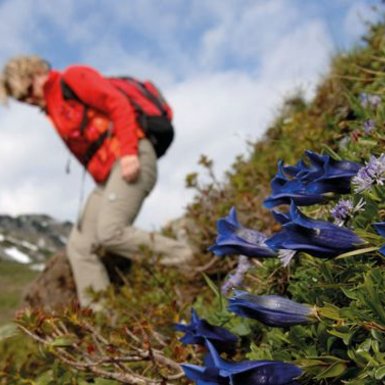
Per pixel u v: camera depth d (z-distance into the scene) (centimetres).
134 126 464
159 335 261
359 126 264
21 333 250
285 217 171
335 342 160
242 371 145
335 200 190
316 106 459
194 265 403
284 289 220
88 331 254
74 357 261
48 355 255
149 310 309
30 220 14025
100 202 493
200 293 371
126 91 483
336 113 379
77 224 499
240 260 243
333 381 152
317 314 158
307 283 185
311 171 180
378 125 218
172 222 523
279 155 422
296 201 184
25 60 483
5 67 489
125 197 465
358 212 173
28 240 12631
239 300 160
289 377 149
